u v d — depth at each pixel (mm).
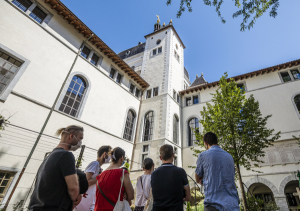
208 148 2965
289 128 14883
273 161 14164
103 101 15031
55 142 10727
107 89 15773
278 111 16016
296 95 16109
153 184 2582
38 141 9891
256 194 18375
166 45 23891
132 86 19922
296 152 13727
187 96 22438
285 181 13164
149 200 3025
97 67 15320
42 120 10422
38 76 10766
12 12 10234
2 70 9469
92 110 13828
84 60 14211
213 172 2379
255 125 9922
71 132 2324
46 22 12039
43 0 12133
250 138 9922
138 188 4152
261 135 9875
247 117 10352
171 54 23172
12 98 9359
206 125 11094
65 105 12227
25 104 9812
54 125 10961
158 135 17281
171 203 2293
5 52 9648
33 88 10375
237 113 10133
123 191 2744
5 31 9727
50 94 11188
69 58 13039
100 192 2703
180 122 20328
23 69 10109
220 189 2242
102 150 4133
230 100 10703
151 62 23938
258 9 5531
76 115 12805
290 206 16250
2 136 8586
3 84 9367
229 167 2416
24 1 11312
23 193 8727
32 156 9484
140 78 19875
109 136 14734
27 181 9000
